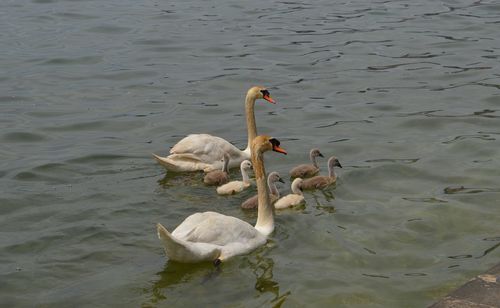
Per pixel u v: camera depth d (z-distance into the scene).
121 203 14.03
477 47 25.41
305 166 15.41
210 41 26.84
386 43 26.27
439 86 21.39
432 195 14.26
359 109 19.67
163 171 15.73
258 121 19.05
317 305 10.59
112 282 11.23
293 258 11.96
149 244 12.42
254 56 24.92
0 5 32.69
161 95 21.16
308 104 20.22
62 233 12.80
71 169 15.83
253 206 13.84
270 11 31.81
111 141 17.66
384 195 14.37
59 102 20.56
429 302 10.60
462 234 12.67
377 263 11.77
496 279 10.12
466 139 17.16
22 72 23.19
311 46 26.08
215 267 11.59
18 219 13.36
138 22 29.73
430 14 30.69
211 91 21.50
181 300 10.75
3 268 11.69
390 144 17.11
